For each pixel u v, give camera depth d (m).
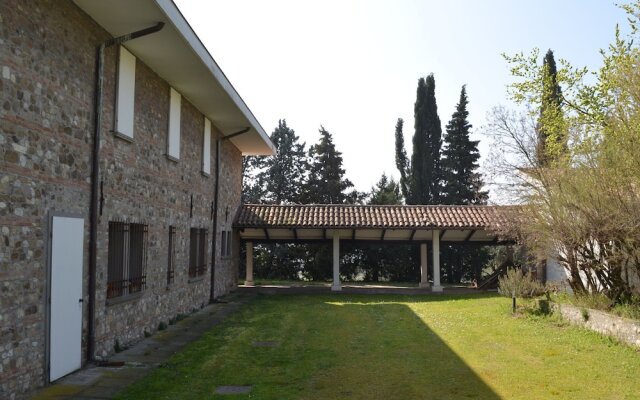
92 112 8.27
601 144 10.12
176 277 12.84
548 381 7.51
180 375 7.65
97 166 8.29
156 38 9.25
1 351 5.93
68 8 7.51
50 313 6.95
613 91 10.17
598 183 9.89
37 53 6.68
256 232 21.20
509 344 10.09
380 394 6.88
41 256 6.78
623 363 8.41
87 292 8.09
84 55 8.02
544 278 17.55
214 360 8.69
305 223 19.77
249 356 9.04
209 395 6.67
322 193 34.28
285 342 10.34
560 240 11.85
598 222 10.20
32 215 6.58
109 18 8.27
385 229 19.64
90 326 8.13
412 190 32.91
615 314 10.30
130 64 9.75
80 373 7.59
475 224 19.33
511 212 16.17
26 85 6.43
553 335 10.80
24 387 6.38
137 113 10.24
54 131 7.12
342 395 6.82
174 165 12.65
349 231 20.92
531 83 13.69
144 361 8.49
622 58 9.87
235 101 13.92
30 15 6.52
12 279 6.14
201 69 11.03
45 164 6.88
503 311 14.12
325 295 19.25
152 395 6.59
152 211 11.09
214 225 16.83
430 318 13.55
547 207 12.12
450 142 33.91
